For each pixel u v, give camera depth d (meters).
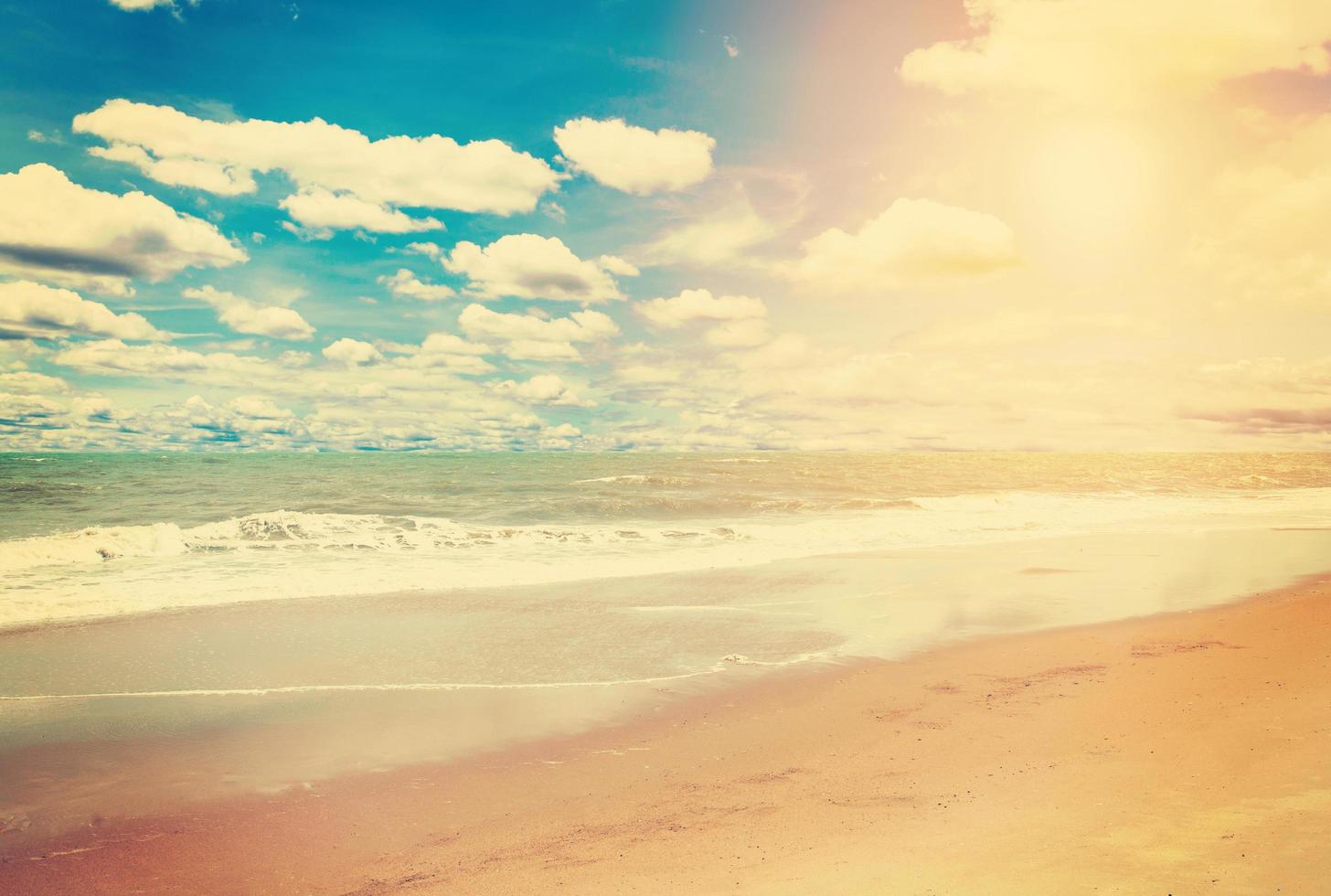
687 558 19.70
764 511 31.25
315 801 6.39
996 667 10.03
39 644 11.09
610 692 9.20
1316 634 10.60
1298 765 5.94
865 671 9.99
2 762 7.10
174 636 11.57
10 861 5.43
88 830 5.89
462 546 21.66
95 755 7.28
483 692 9.19
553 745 7.57
